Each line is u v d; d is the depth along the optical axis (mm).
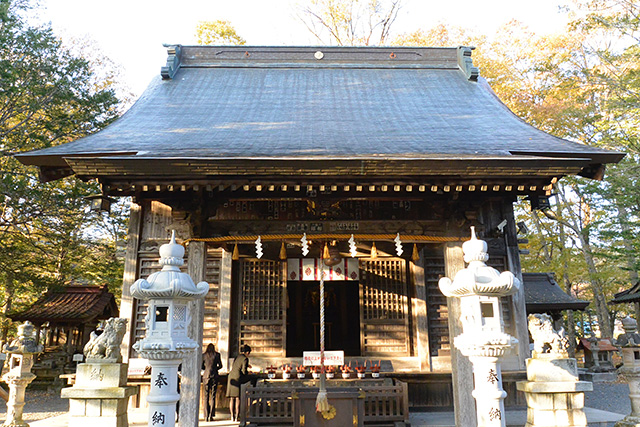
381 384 8219
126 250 10555
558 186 22344
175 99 9961
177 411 7688
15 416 7285
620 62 17391
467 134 7809
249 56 12531
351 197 7117
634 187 16281
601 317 22297
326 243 7414
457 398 6629
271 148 6590
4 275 16188
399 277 10422
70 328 15398
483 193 7230
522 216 23891
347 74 12008
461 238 7109
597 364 18266
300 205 7504
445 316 10125
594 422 8016
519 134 7840
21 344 7410
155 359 4836
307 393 6820
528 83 22438
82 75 16078
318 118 8805
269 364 9891
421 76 11906
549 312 16266
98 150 6387
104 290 16938
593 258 23672
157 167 5898
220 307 10031
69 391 5871
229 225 7340
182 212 7039
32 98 14914
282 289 10344
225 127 8070
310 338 15664
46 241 16781
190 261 7016
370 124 8453
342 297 16062
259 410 7656
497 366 4836
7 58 14750
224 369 9672
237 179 6207
